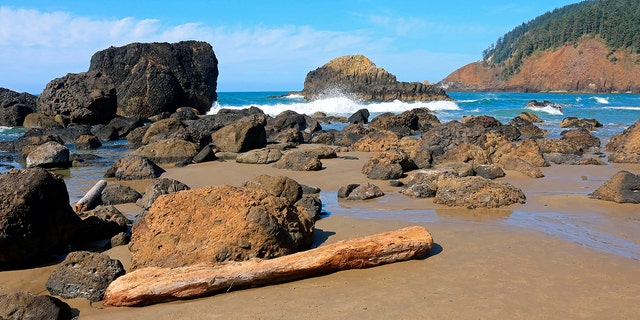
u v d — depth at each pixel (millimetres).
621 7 184500
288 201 7797
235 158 19406
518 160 15125
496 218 9523
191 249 6855
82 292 6266
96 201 11711
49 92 33344
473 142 19938
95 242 8742
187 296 5906
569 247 7562
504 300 5555
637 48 167375
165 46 44062
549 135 29141
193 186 13914
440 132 20953
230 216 7098
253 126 21688
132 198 11805
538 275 6359
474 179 11227
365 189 11867
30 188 7633
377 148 21750
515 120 32938
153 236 7027
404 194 12039
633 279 6234
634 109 54000
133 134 26172
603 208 10172
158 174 15594
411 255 6941
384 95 79688
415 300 5590
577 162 17281
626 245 7730
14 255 7426
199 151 19484
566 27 190875
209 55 47031
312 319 5180
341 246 6617
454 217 9672
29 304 5496
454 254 7238
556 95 142750
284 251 7215
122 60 41781
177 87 41062
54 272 6484
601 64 170125
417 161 16422
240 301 5754
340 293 5863
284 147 22500
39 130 28062
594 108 56625
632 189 10719
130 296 5777
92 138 24781
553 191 12188
